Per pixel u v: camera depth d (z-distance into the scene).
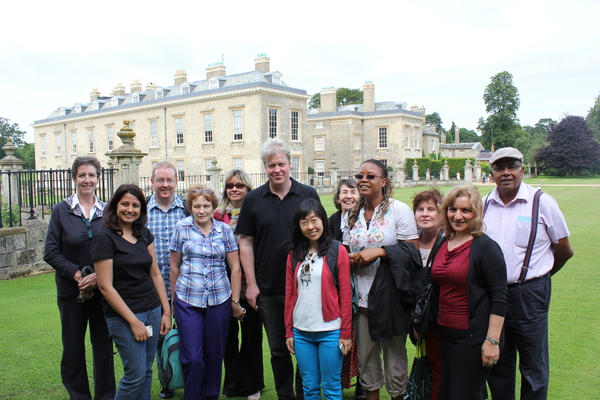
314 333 2.86
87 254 3.07
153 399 3.38
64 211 3.07
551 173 48.44
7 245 6.99
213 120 28.80
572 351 3.97
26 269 7.19
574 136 45.62
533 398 2.80
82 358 3.09
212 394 3.09
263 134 26.88
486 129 56.91
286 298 2.98
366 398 3.12
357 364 3.03
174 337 3.10
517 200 2.92
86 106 38.84
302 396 3.22
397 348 2.99
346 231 3.24
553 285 6.16
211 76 31.39
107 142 35.12
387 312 2.82
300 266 2.91
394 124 38.41
